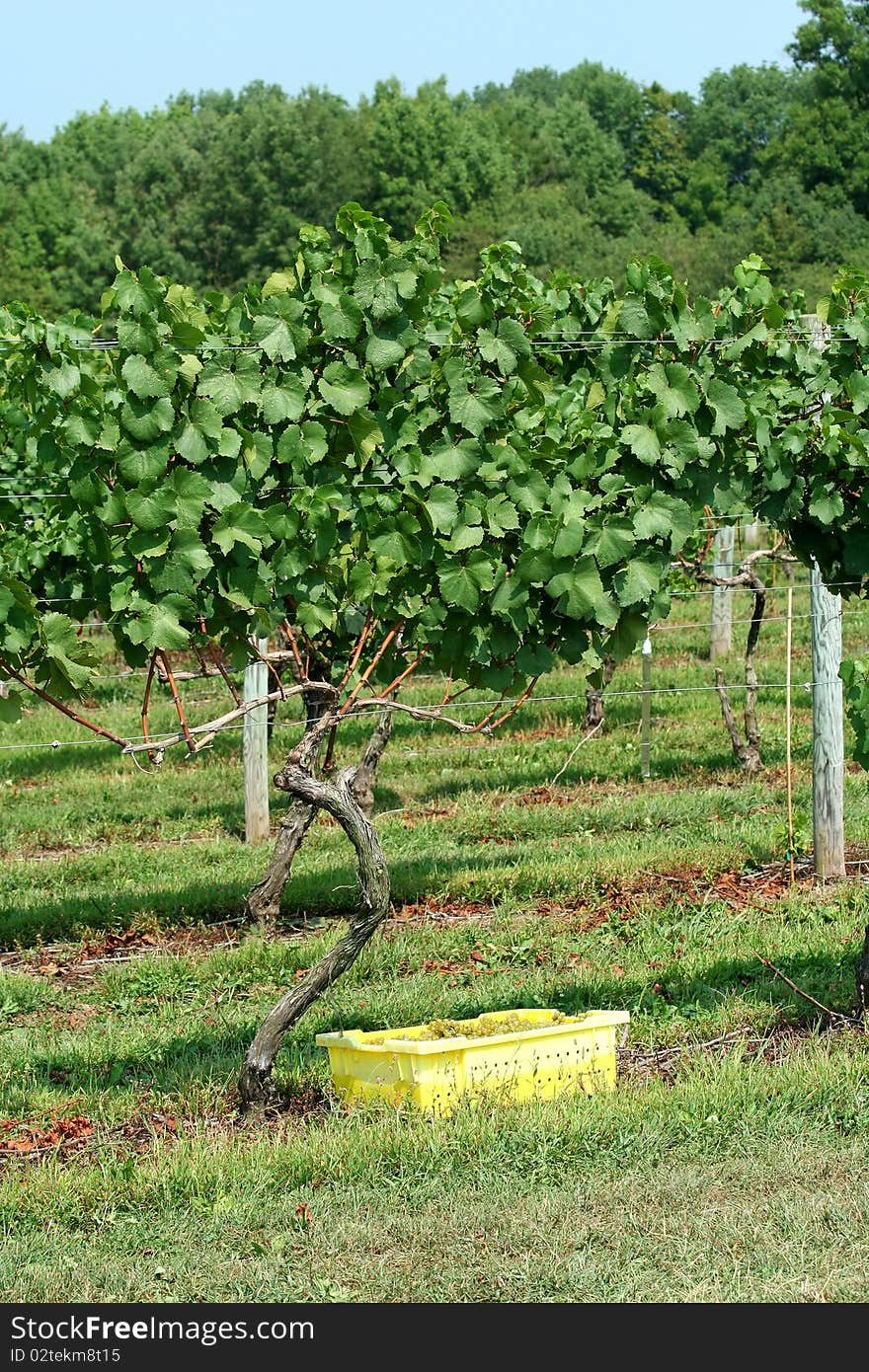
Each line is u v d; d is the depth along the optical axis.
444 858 19.58
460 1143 10.59
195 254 133.25
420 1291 8.88
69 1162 10.77
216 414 10.80
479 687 12.26
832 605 18.12
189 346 10.83
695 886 17.77
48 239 152.75
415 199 132.50
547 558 11.53
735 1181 10.15
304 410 11.32
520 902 17.77
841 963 14.47
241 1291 8.99
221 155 133.88
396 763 26.25
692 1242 9.34
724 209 165.00
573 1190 10.02
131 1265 9.28
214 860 20.42
